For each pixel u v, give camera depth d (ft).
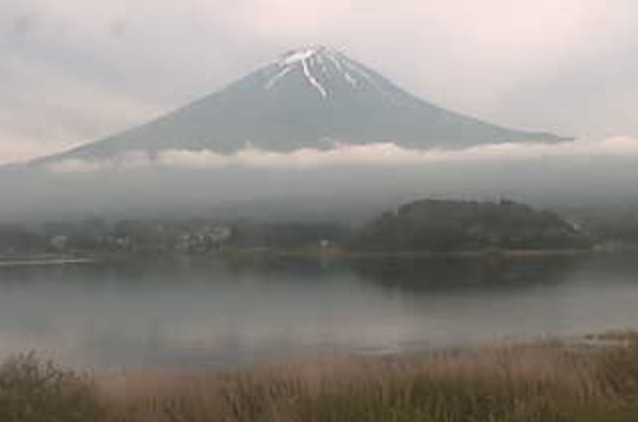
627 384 35.29
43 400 31.55
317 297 319.06
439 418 30.17
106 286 413.80
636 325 191.11
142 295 356.59
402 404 31.09
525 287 320.70
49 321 265.13
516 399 30.94
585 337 106.22
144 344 199.72
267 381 37.63
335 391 32.73
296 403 32.27
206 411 33.60
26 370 33.19
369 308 270.05
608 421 28.76
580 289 307.78
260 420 31.60
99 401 33.63
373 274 414.00
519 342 64.90
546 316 225.35
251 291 357.82
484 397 32.63
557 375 35.22
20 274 504.02
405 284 353.51
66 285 422.82
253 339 201.77
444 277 377.30
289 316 255.91
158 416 32.58
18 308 311.27
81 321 262.67
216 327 233.35
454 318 229.45
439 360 39.06
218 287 385.50
